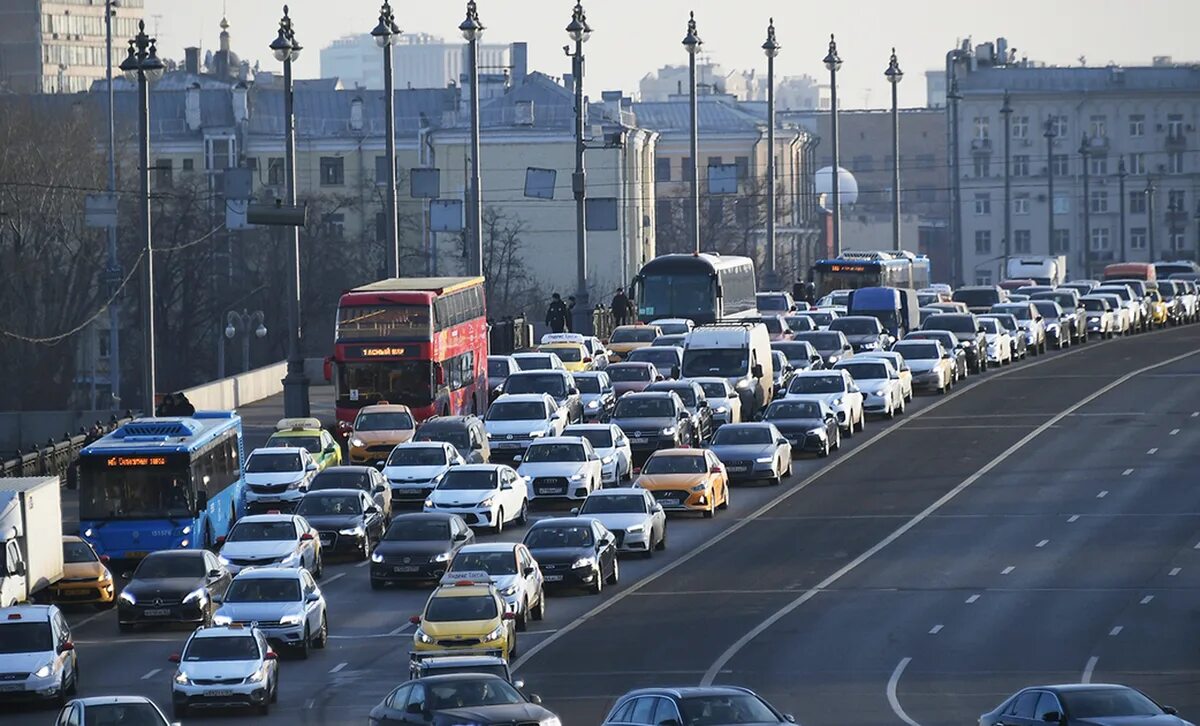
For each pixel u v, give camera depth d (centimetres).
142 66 18238
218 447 16938
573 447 18312
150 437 16162
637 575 15375
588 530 14825
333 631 13650
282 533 15262
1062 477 18925
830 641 12850
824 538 16525
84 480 15900
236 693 11056
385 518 17312
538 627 13538
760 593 14500
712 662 12288
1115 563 15200
